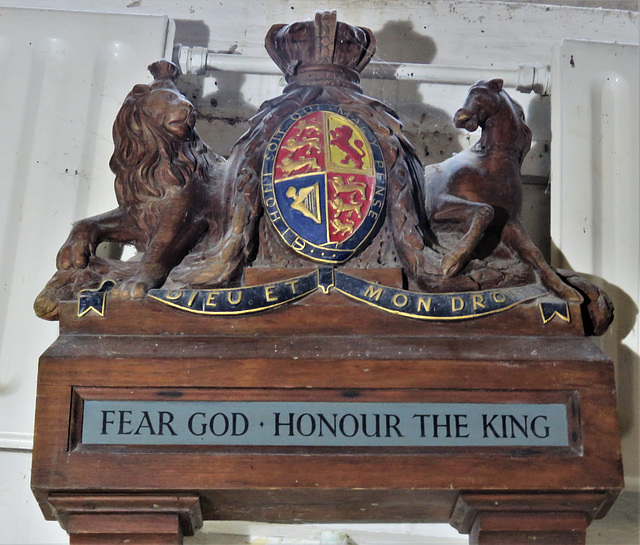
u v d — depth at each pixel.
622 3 2.24
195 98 2.11
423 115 2.13
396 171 1.68
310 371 1.57
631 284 1.94
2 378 1.83
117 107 1.98
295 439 1.55
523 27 2.23
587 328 1.67
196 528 1.65
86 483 1.52
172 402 1.56
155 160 1.69
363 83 2.13
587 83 2.04
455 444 1.56
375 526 1.85
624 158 2.01
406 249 1.64
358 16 2.21
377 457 1.54
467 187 1.73
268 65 2.08
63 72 2.00
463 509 1.60
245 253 1.64
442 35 2.21
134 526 1.56
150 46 2.01
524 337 1.62
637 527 1.85
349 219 1.64
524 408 1.58
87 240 1.67
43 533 1.82
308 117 1.71
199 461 1.54
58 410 1.54
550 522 1.59
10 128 1.96
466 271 1.67
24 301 1.88
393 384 1.57
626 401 1.89
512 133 1.77
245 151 1.69
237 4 2.21
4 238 1.90
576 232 1.95
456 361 1.58
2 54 2.00
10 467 1.84
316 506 1.63
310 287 1.61
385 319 1.61
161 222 1.67
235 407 1.56
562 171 1.98
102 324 1.60
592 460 1.56
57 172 1.94
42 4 2.19
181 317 1.60
